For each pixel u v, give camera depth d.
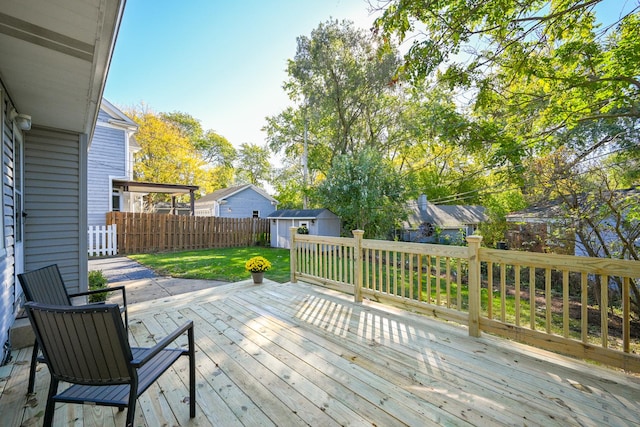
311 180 20.20
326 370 2.19
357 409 1.74
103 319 1.22
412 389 1.94
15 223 2.93
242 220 12.66
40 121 3.40
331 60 13.05
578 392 1.92
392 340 2.72
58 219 3.69
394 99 13.86
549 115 4.72
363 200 11.05
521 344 2.65
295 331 2.93
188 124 25.17
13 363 2.32
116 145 11.04
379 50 4.19
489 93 4.50
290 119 17.92
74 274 3.81
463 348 2.56
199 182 20.78
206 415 1.69
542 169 5.15
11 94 2.63
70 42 1.87
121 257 8.82
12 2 1.46
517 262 2.58
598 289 5.27
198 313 3.45
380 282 3.72
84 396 1.33
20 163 3.22
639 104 4.03
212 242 11.70
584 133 4.85
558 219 5.53
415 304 3.34
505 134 4.93
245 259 8.44
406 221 14.57
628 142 4.50
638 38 3.65
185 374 2.13
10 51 1.95
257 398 1.85
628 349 2.07
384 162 12.26
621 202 4.59
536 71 4.20
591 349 2.20
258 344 2.63
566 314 2.33
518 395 1.88
